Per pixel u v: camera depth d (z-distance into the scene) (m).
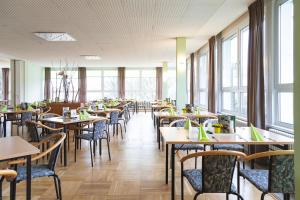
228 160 2.03
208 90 8.04
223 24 6.32
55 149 2.67
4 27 6.09
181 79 7.46
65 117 5.06
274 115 4.56
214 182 2.05
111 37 7.27
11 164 2.41
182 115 5.55
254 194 3.15
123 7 4.76
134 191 3.24
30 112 6.86
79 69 16.02
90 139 4.38
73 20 5.54
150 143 6.14
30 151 2.20
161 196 3.09
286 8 4.26
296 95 1.28
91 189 3.30
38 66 15.11
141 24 5.93
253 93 4.66
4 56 11.14
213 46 7.52
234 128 3.16
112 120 6.44
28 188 2.25
